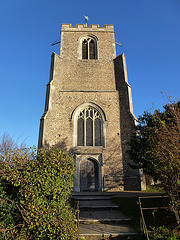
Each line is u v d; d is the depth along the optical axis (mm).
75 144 15688
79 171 15086
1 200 5230
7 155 5559
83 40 20609
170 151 5793
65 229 5047
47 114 15023
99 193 12625
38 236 4863
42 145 13688
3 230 4773
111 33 20500
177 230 5566
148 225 6320
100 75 18281
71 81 17859
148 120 10141
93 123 16422
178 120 6539
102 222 7133
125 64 18188
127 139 15477
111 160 15234
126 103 16469
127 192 13047
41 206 5102
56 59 17891
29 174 5355
